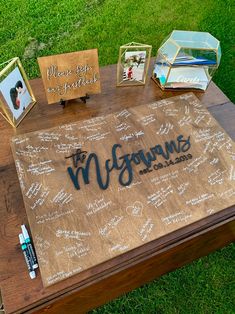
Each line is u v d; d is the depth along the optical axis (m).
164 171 1.14
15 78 1.18
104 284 1.09
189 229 1.06
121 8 2.71
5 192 1.09
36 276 0.93
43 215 1.01
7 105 1.18
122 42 2.48
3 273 0.94
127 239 0.99
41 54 2.38
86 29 2.54
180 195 1.09
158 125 1.26
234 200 1.10
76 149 1.16
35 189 1.06
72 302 1.07
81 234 0.99
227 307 1.52
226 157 1.20
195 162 1.17
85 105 1.35
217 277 1.59
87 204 1.05
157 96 1.41
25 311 0.90
